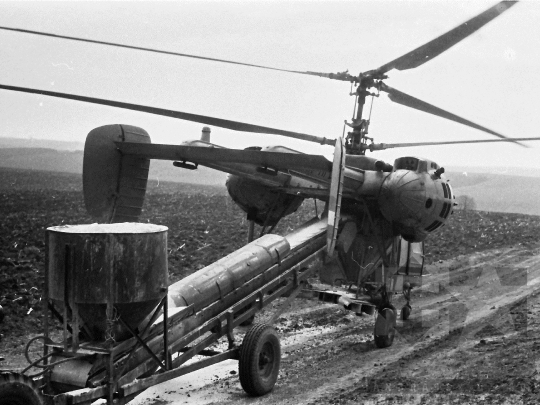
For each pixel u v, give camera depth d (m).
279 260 10.22
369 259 12.92
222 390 9.11
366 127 12.86
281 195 13.18
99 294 6.52
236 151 9.01
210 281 8.81
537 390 8.84
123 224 7.48
